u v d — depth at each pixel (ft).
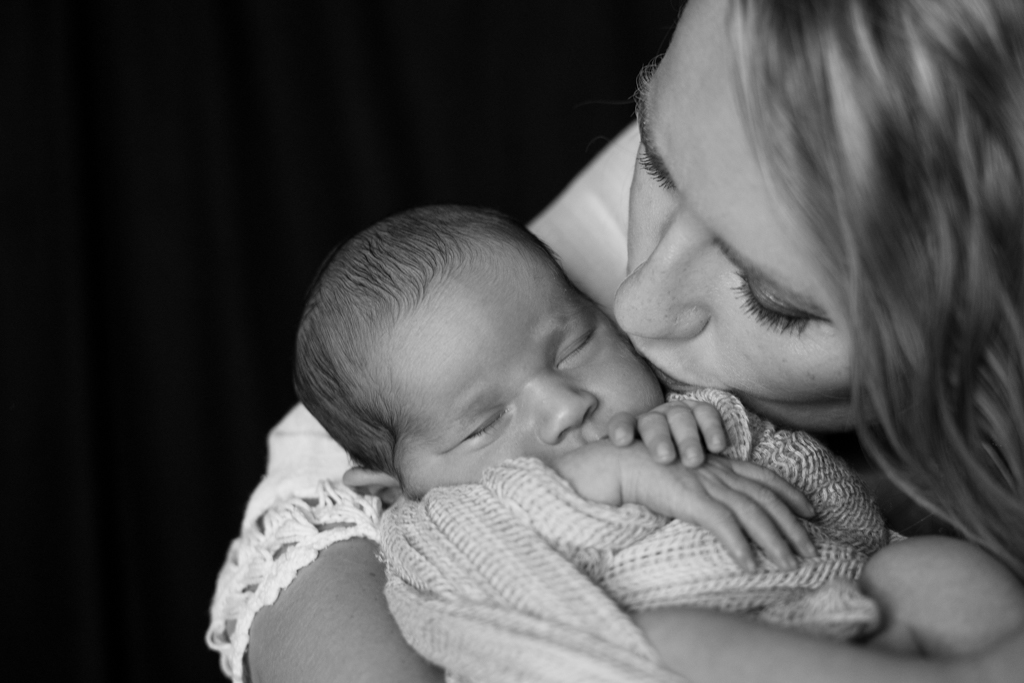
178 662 7.14
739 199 2.51
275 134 7.52
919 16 2.31
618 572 2.76
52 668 6.81
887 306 2.46
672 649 2.39
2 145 7.16
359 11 7.54
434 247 3.82
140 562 7.11
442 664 2.70
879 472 3.64
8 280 7.07
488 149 7.72
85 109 7.34
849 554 2.81
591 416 3.58
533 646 2.45
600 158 4.75
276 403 7.39
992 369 2.67
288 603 3.41
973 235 2.43
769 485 2.91
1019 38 2.35
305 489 3.89
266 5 7.50
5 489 6.93
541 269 3.79
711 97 2.56
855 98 2.32
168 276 7.37
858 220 2.38
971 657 2.23
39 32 7.22
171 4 7.41
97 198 7.34
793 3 2.38
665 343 3.19
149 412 7.30
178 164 7.41
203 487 7.26
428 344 3.67
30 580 6.86
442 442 3.69
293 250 7.51
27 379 7.00
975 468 2.69
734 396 3.17
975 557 2.59
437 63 7.66
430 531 3.00
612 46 7.55
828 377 2.78
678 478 2.85
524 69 7.64
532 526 2.85
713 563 2.70
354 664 3.04
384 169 7.54
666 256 2.85
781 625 2.50
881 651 2.27
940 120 2.33
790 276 2.53
